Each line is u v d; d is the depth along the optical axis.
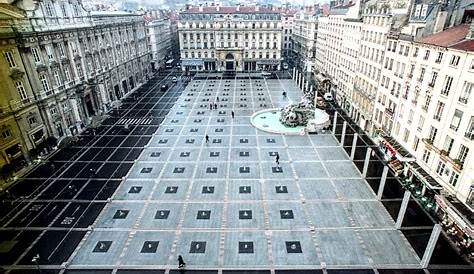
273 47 111.06
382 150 50.00
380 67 52.47
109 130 60.28
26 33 45.91
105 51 72.12
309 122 59.09
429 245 27.12
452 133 33.22
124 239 31.81
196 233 32.53
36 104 48.56
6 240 31.89
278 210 36.03
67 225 33.97
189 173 44.16
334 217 34.78
